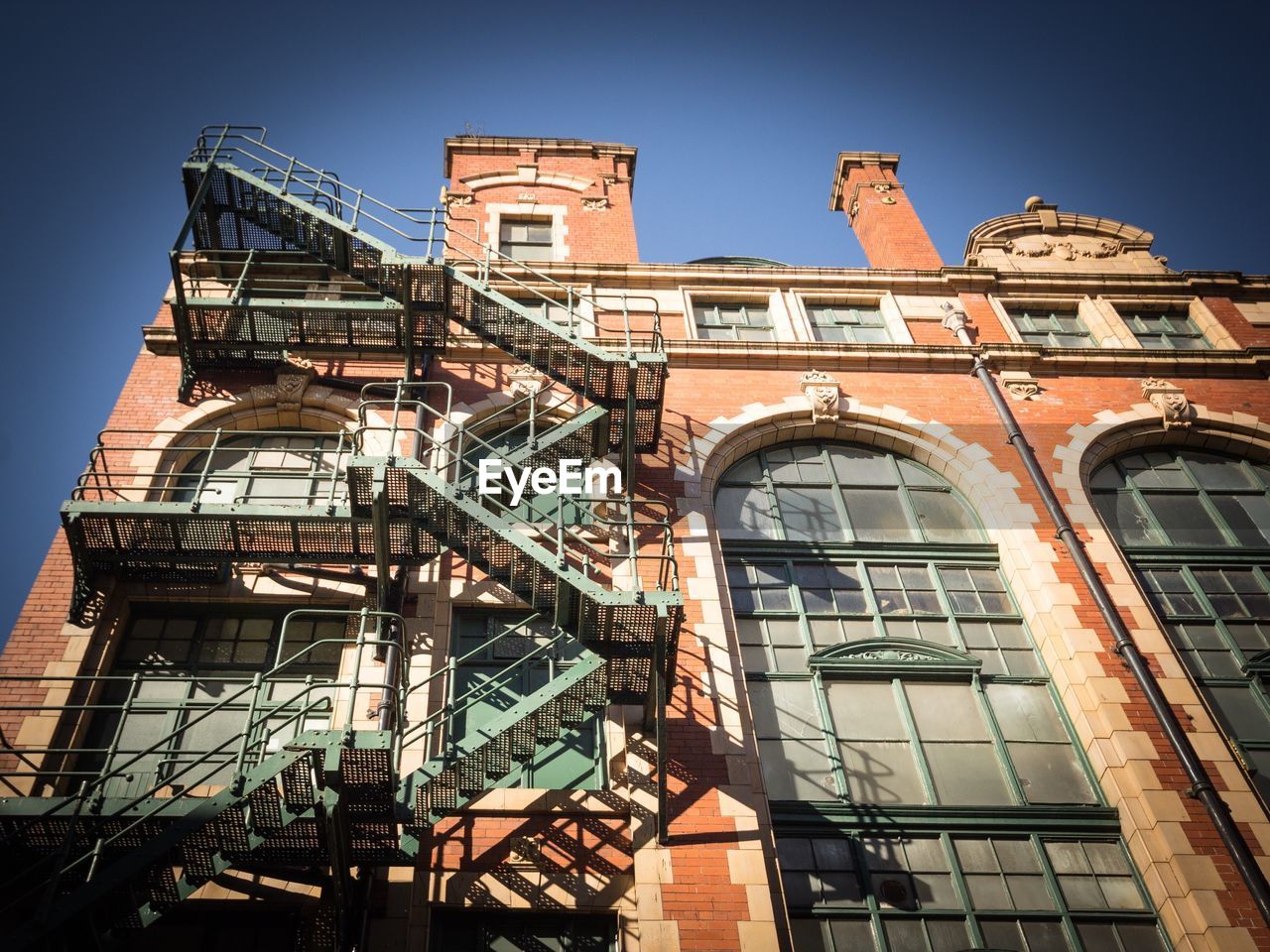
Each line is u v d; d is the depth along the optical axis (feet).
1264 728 49.62
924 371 66.33
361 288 61.77
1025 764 48.11
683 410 61.57
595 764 44.88
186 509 44.96
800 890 42.88
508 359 60.95
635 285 69.67
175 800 34.65
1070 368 67.62
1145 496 62.18
